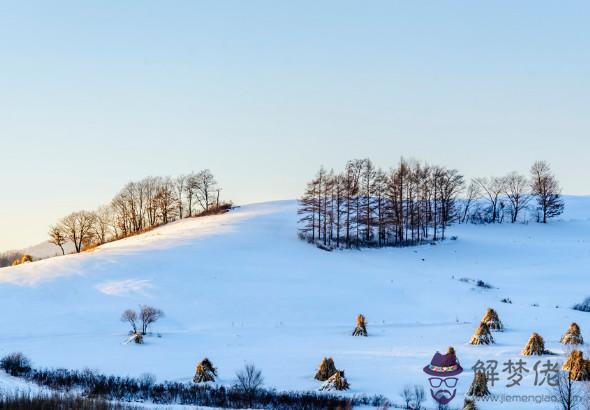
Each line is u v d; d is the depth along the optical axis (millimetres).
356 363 56438
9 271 93500
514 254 108750
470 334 67000
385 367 54969
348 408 42656
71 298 80625
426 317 74875
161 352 61594
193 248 103625
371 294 82688
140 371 54906
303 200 116500
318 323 73188
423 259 104562
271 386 50125
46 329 70375
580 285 88688
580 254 108000
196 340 66125
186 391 47750
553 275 94625
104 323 72500
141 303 78375
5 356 59000
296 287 84562
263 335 68000
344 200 118625
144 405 43938
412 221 118875
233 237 111375
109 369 55656
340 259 101062
